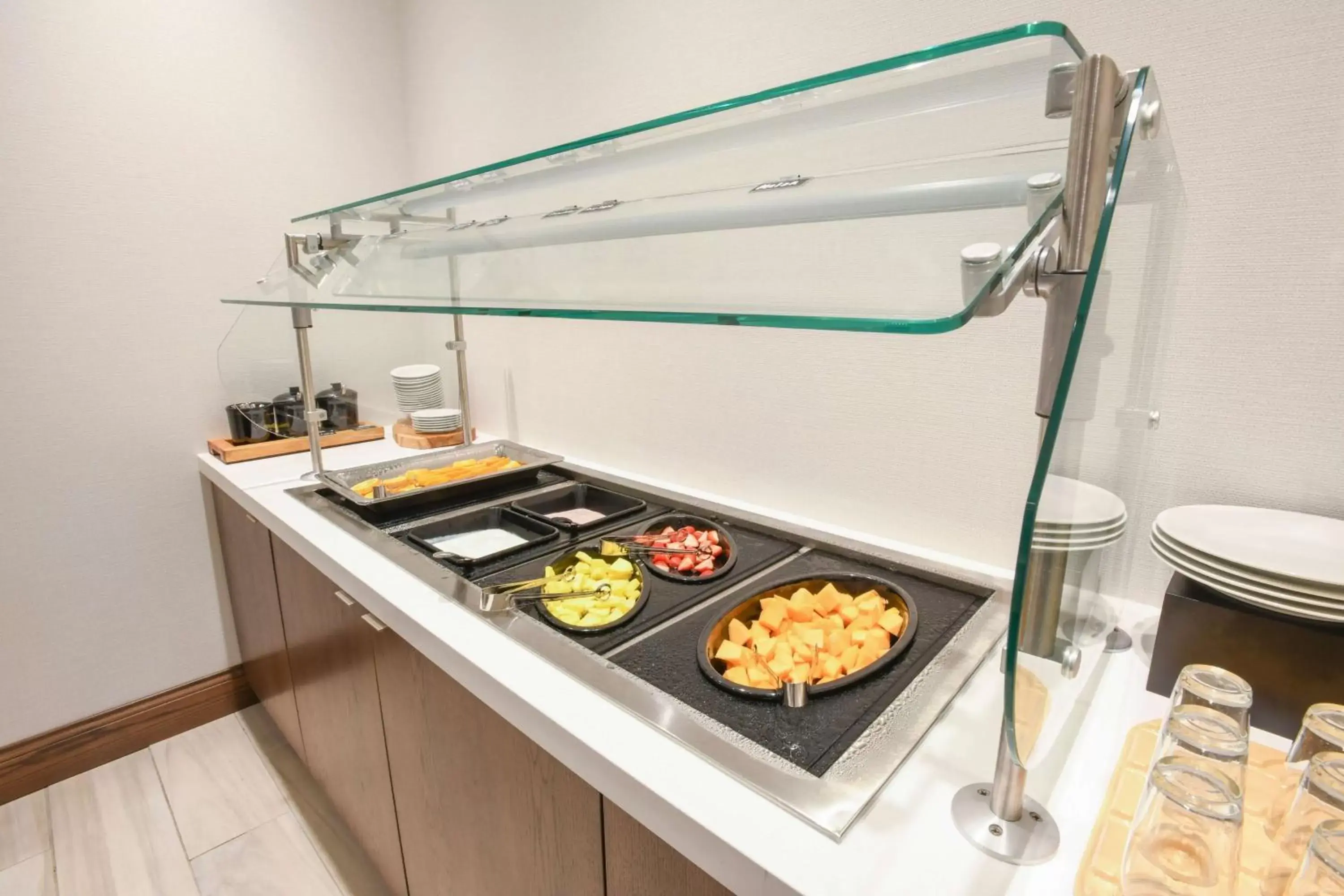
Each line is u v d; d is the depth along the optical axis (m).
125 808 1.71
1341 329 0.75
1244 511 0.82
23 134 1.56
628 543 1.18
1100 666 0.76
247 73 1.85
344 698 1.32
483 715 0.87
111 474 1.78
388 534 1.29
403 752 1.12
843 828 0.57
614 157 0.93
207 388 1.90
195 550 1.95
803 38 1.14
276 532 1.46
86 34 1.61
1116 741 0.68
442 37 1.93
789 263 0.69
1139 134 0.48
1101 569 0.66
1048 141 0.60
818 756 0.65
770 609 0.93
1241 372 0.82
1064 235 0.46
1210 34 0.78
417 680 1.01
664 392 1.52
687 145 0.87
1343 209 0.73
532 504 1.49
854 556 1.12
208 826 1.66
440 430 1.98
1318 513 0.80
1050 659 0.51
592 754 0.68
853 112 0.73
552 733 0.74
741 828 0.58
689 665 0.82
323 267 1.57
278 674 1.73
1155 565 0.93
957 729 0.71
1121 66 0.84
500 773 0.87
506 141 1.81
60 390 1.68
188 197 1.80
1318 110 0.73
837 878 0.53
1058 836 0.56
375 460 1.85
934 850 0.56
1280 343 0.79
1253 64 0.76
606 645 0.87
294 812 1.71
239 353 1.82
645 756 0.67
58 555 1.73
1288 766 0.58
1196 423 0.86
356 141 2.08
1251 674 0.72
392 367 1.98
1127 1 0.83
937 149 0.69
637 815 0.65
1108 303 0.47
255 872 1.53
